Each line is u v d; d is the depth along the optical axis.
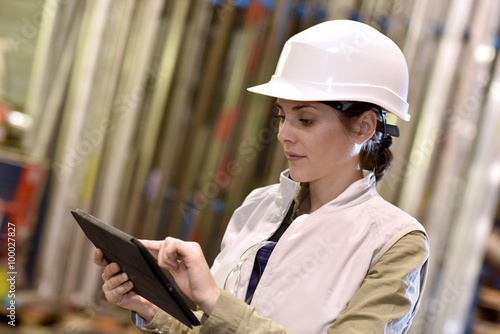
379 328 1.00
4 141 2.98
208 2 3.27
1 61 3.02
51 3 2.99
